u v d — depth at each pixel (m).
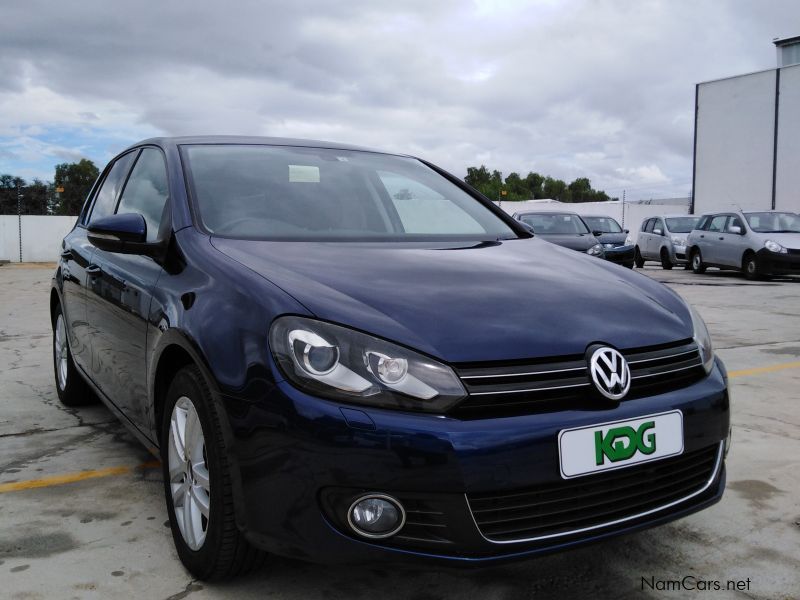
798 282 14.09
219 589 2.17
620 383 1.97
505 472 1.80
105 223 2.64
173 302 2.32
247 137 3.36
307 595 2.14
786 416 4.18
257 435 1.87
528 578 2.27
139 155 3.50
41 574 2.26
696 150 32.16
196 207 2.67
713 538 2.57
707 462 2.20
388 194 3.17
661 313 2.30
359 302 2.01
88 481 3.08
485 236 3.07
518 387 1.87
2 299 11.23
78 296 3.61
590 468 1.89
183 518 2.28
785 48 30.70
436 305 2.05
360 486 1.77
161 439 2.42
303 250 2.44
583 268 2.62
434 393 1.81
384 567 1.82
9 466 3.27
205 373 2.02
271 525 1.87
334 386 1.82
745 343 6.76
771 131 28.94
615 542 2.53
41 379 5.14
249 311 2.01
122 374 2.87
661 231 19.58
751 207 29.94
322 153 3.35
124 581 2.22
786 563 2.38
